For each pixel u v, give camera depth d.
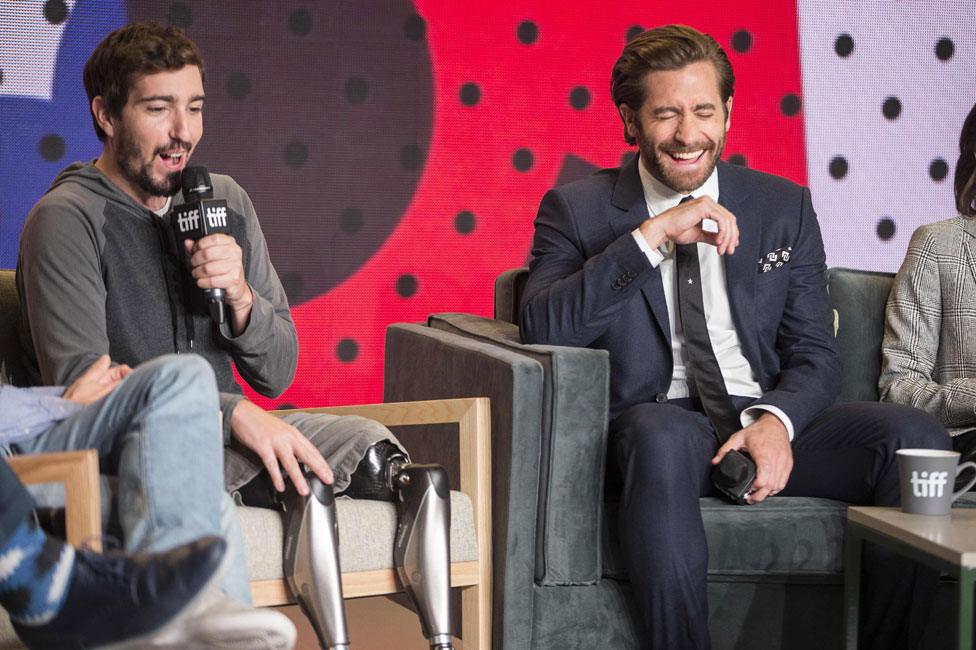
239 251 3.81
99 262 3.88
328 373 6.54
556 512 4.00
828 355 4.54
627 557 3.90
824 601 4.11
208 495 2.84
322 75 6.45
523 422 3.96
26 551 2.46
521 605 3.97
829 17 7.13
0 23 6.06
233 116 6.33
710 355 4.36
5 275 4.10
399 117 6.57
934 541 3.19
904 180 7.29
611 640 4.05
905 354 4.93
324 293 6.51
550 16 6.77
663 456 3.87
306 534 3.41
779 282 4.56
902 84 7.26
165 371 2.87
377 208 6.57
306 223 6.46
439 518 3.58
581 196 4.65
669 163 4.40
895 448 4.11
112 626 2.46
